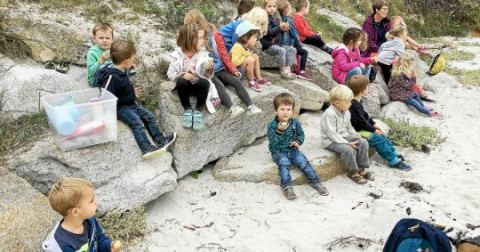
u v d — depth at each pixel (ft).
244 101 18.02
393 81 24.23
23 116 16.47
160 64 19.65
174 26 23.58
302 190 16.81
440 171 18.54
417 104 23.80
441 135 21.61
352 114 18.65
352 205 16.03
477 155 19.86
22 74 17.02
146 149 15.55
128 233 14.17
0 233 11.96
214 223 15.10
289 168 16.97
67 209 10.28
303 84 21.89
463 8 44.96
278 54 21.70
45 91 17.04
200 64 16.52
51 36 18.56
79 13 21.21
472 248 12.44
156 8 24.22
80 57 18.80
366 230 14.67
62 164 14.37
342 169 17.87
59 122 13.85
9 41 18.10
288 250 13.92
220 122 17.53
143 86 19.11
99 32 17.01
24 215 12.66
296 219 15.21
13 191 13.44
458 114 24.07
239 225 15.01
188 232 14.66
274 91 19.65
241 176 17.04
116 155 15.01
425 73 28.84
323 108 22.76
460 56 34.86
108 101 14.33
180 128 16.69
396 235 11.50
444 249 11.21
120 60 15.71
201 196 16.49
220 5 27.27
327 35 31.83
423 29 42.96
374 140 18.31
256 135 19.16
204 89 16.75
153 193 15.29
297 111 20.95
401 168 18.56
